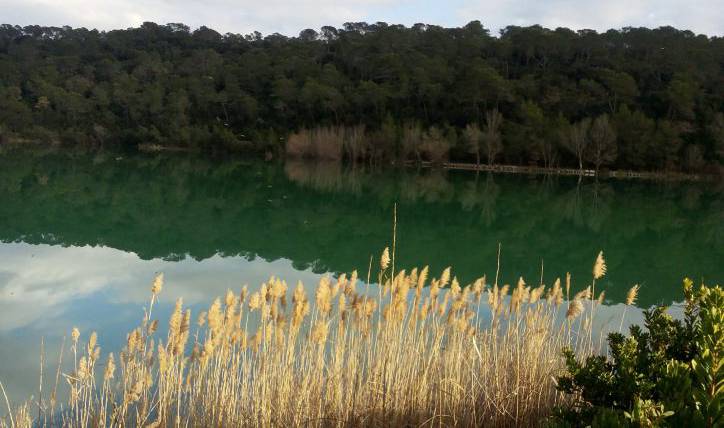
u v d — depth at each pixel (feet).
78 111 301.43
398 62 326.03
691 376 13.42
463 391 24.53
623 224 111.45
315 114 315.58
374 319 29.19
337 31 479.41
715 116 223.30
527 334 27.04
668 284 62.39
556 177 213.25
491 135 234.38
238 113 321.32
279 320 23.06
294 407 23.21
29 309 41.96
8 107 285.64
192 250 68.59
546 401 24.89
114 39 428.56
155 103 305.32
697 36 345.51
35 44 403.13
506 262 73.26
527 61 347.15
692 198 162.20
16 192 113.91
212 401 22.94
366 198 137.49
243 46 451.53
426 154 249.75
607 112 262.26
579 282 62.49
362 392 24.38
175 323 21.44
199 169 201.67
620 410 12.47
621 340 16.49
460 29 426.10
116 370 30.12
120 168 185.98
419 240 87.10
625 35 357.00
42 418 24.61
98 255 62.34
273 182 167.84
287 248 73.92
